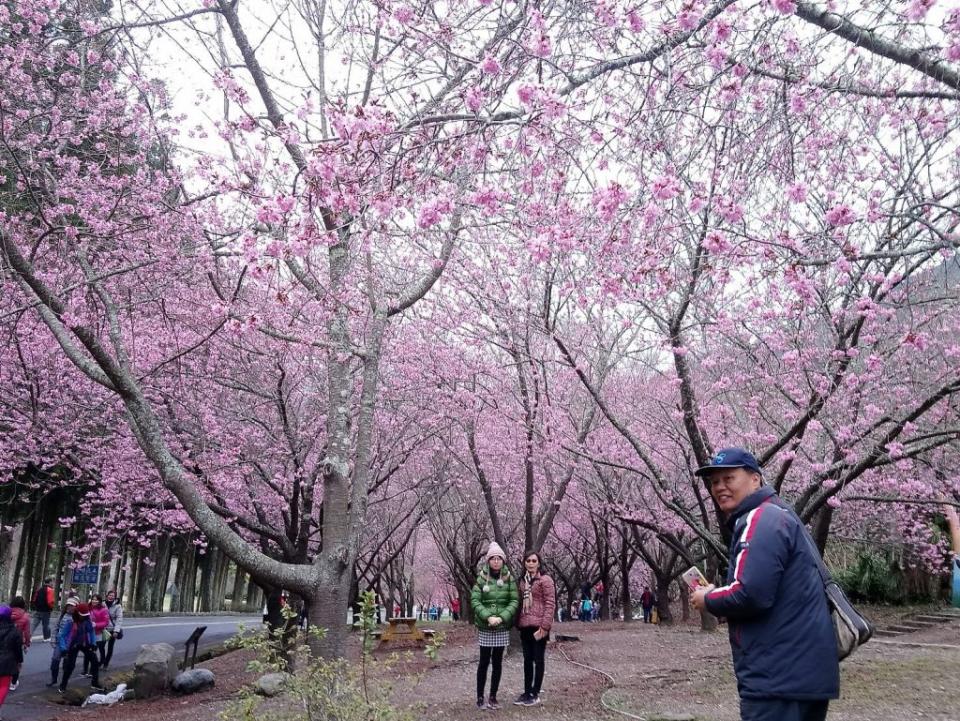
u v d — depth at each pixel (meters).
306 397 15.20
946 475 10.96
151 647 12.94
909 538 17.48
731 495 3.53
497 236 10.63
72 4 9.37
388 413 15.40
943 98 6.01
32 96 10.09
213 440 14.34
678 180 6.25
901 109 7.20
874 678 9.84
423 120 5.63
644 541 24.66
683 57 6.09
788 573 3.15
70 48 9.96
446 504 26.62
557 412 12.92
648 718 7.90
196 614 38.50
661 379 14.37
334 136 6.18
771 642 3.10
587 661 13.36
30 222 10.51
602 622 26.72
